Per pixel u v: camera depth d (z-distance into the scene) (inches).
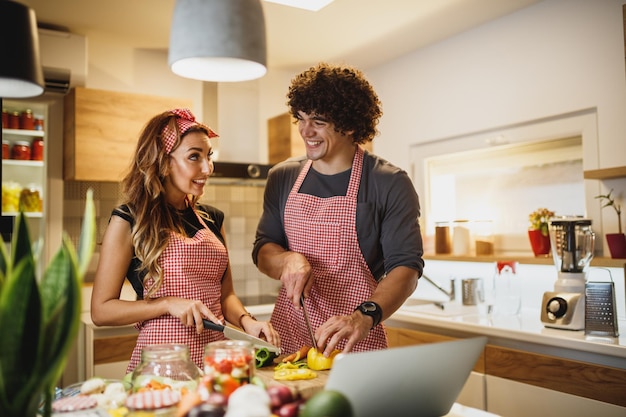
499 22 119.0
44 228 125.1
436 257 128.3
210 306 63.4
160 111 128.3
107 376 111.0
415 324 108.7
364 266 63.9
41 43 121.3
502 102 118.7
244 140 146.6
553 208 112.4
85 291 121.7
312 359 48.7
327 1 101.8
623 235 94.3
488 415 41.7
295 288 57.6
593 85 102.3
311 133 61.6
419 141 139.2
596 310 82.4
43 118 131.6
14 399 26.5
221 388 34.1
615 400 76.0
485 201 126.6
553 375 83.8
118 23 121.3
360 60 147.6
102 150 121.3
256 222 157.6
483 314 107.8
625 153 97.8
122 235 59.9
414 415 35.2
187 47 43.3
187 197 67.4
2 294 25.6
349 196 63.2
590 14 102.5
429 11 114.8
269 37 128.7
